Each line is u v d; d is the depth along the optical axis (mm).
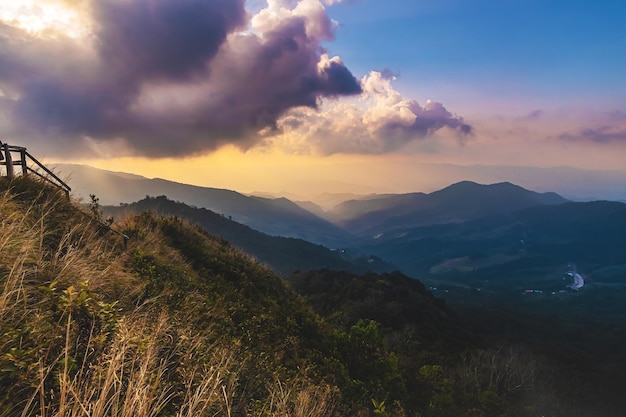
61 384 2133
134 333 3377
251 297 12406
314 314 15422
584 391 47000
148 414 2439
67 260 4570
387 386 11305
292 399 5227
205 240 16406
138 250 9133
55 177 9203
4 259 3654
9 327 2562
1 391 2234
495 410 17047
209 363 4277
